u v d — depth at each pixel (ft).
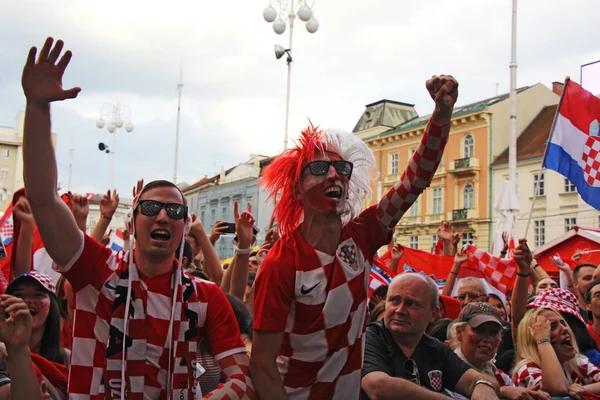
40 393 7.70
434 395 9.46
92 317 7.85
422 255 24.49
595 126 24.89
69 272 7.79
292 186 8.47
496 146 108.99
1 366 8.64
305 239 8.17
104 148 93.25
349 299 8.03
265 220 106.52
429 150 8.17
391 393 9.42
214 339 8.29
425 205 118.62
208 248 14.66
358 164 8.57
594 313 15.61
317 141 8.34
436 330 14.51
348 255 8.18
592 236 34.68
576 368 13.20
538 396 10.95
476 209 109.29
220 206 144.25
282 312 7.82
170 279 8.21
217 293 8.50
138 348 7.77
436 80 7.92
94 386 7.68
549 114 108.27
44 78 7.45
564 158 25.48
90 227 98.68
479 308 12.08
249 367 7.93
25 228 12.41
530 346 12.98
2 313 7.63
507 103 110.22
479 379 10.37
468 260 22.48
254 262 18.19
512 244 30.81
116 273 7.97
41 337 10.40
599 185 24.41
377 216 8.64
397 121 130.31
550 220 97.50
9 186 215.92
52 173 7.55
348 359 8.09
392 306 10.41
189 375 8.04
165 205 8.07
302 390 7.89
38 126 7.44
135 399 7.66
